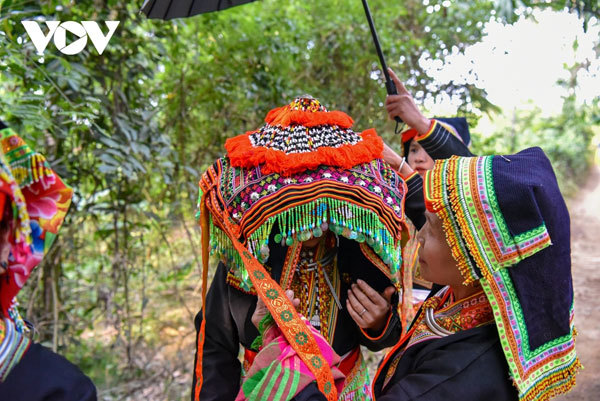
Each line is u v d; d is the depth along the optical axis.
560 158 13.74
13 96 2.79
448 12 4.68
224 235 1.43
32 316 3.04
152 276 4.18
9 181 0.98
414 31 4.77
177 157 3.13
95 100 2.50
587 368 3.88
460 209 1.18
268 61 3.47
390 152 1.81
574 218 12.21
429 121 2.12
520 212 1.14
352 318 1.54
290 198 1.31
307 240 1.47
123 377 3.47
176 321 4.30
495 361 1.18
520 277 1.16
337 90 4.13
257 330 1.52
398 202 1.44
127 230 3.29
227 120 3.56
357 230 1.34
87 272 4.06
